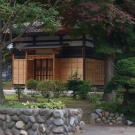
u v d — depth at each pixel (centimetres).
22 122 853
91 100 1535
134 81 1136
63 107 942
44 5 1057
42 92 1673
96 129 1088
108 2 1293
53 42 2273
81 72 2188
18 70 2405
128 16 1287
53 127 829
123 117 1249
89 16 1264
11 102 977
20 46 2345
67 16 1365
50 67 2323
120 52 1762
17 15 1010
